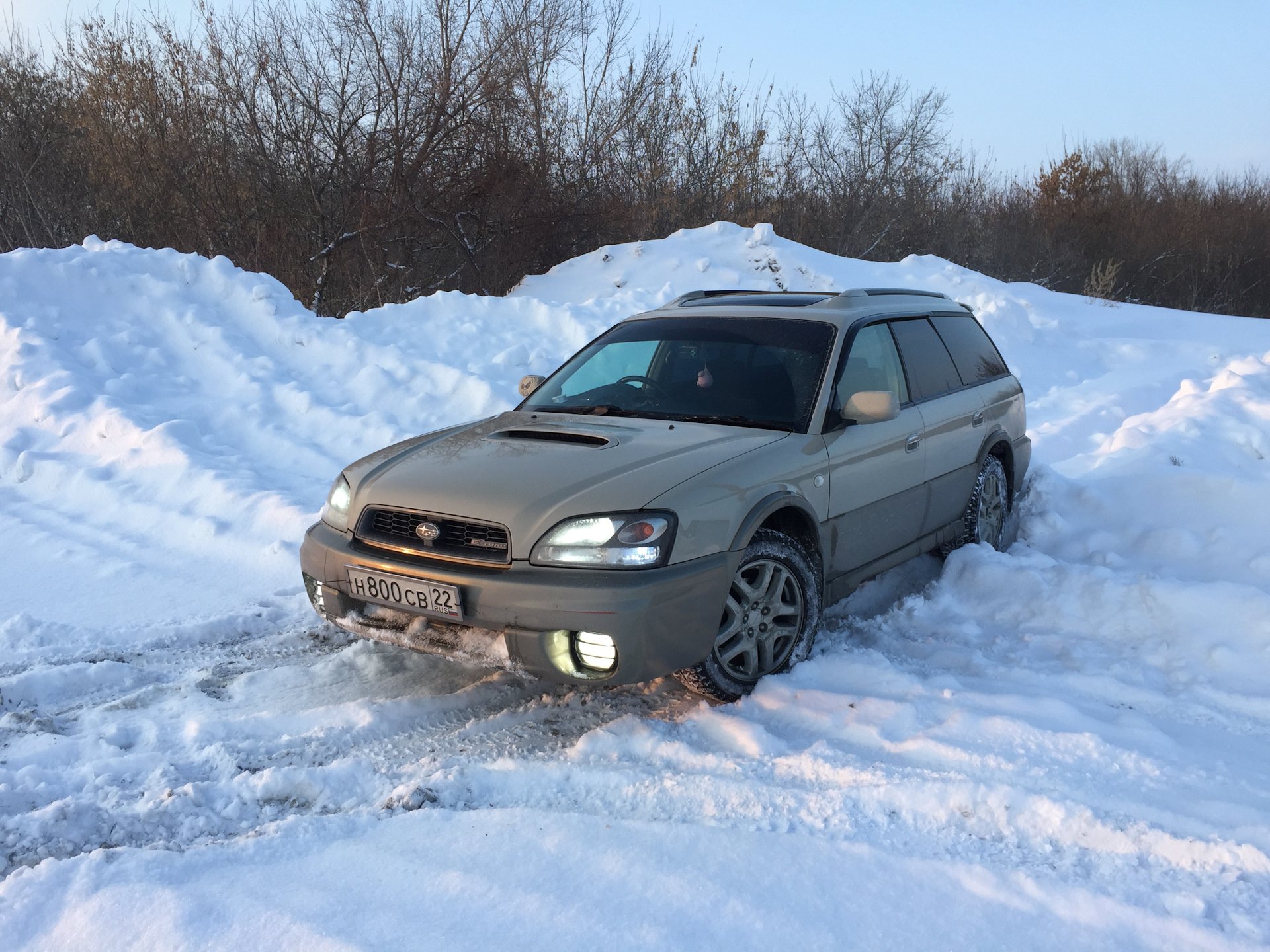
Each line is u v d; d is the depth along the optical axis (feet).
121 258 31.83
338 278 54.24
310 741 11.07
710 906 7.64
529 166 60.03
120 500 20.47
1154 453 19.69
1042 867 8.33
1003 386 18.86
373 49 54.54
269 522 19.12
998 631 14.76
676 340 15.14
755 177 81.10
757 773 10.10
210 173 53.42
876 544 14.47
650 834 8.75
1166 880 8.06
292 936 7.23
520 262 60.75
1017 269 104.94
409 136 55.36
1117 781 9.77
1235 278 111.96
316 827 8.95
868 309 15.62
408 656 13.71
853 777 9.85
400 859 8.38
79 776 10.09
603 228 65.46
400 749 10.98
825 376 13.71
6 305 28.45
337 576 11.86
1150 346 45.06
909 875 8.16
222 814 9.48
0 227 55.98
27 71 60.08
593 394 14.73
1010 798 9.29
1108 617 14.44
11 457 22.27
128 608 15.64
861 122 91.50
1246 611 13.56
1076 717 11.25
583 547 10.52
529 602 10.40
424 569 11.02
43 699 12.34
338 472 22.99
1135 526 17.70
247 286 31.96
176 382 27.30
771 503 11.81
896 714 11.21
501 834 8.79
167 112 53.67
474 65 56.85
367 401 27.35
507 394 27.45
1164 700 12.03
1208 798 9.42
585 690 12.47
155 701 12.28
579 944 7.15
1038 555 16.39
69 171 57.72
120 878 7.91
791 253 49.75
